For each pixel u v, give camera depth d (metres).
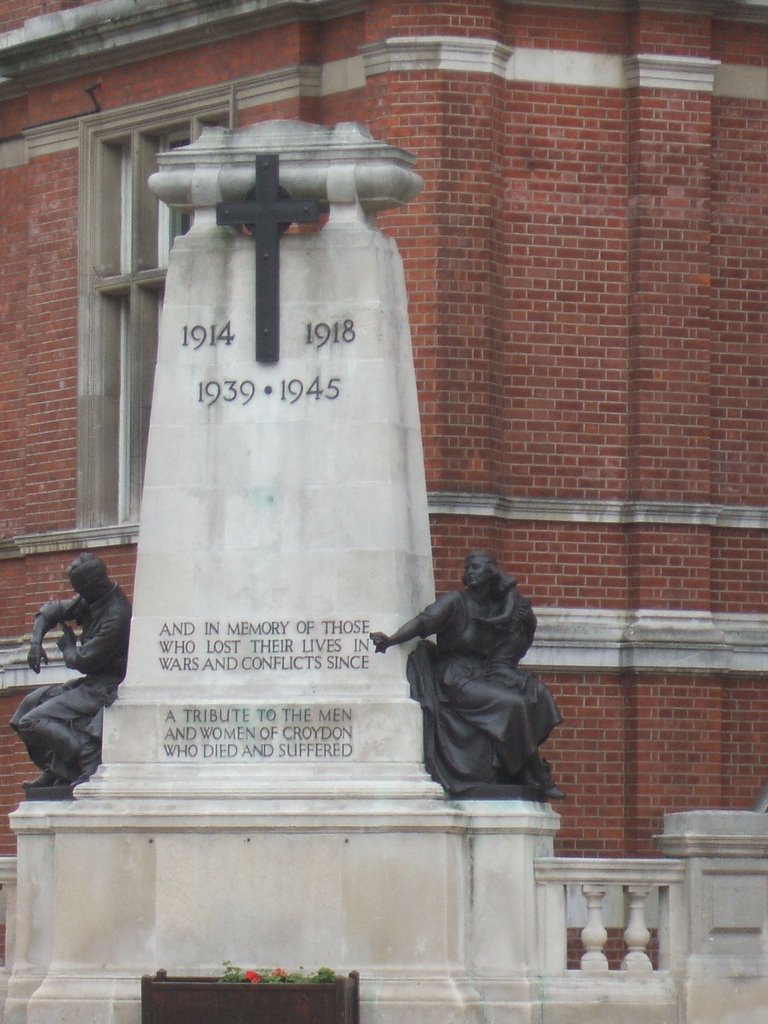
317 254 29.33
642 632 37.09
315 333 29.27
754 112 38.56
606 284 37.69
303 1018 27.30
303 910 28.36
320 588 29.00
